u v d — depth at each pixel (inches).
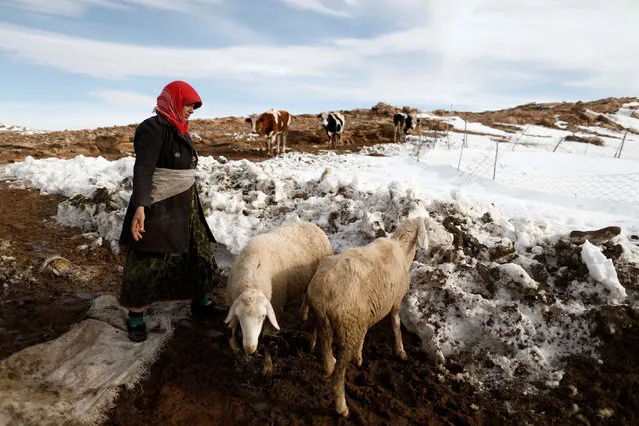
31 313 169.0
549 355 151.5
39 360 137.6
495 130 959.6
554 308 162.2
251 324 123.3
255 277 142.7
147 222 140.6
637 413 131.7
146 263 144.5
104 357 141.5
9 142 562.9
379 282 138.1
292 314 181.8
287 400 134.1
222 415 128.1
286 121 568.4
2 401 119.5
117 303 175.0
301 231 173.5
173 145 140.1
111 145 569.0
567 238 195.0
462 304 164.1
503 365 147.3
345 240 217.2
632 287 168.7
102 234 248.5
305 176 336.5
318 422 126.6
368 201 247.4
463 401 137.4
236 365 147.6
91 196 276.7
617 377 140.3
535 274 177.2
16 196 316.8
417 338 167.5
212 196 264.1
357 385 143.2
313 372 146.7
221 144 637.9
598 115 1156.5
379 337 167.6
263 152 594.9
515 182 378.9
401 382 144.7
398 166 457.4
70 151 506.0
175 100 140.0
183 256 151.6
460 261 186.5
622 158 611.5
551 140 793.6
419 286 173.5
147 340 152.8
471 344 158.4
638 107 1347.2
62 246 236.1
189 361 148.0
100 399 126.3
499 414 133.1
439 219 213.9
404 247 162.4
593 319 153.7
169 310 175.6
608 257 181.3
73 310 172.9
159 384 136.9
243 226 242.7
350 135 741.3
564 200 289.0
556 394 138.6
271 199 268.2
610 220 243.0
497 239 199.3
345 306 129.4
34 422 115.0
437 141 730.8
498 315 158.9
